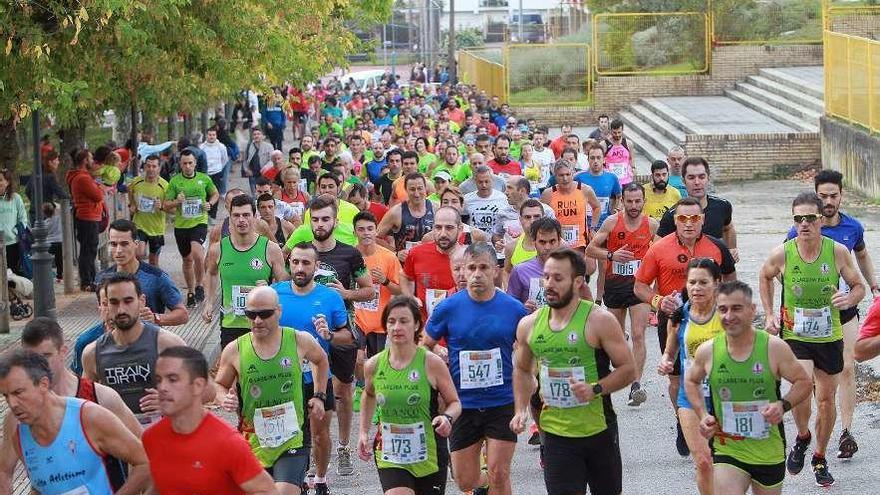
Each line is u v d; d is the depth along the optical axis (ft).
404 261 73.77
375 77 402.31
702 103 225.97
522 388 50.21
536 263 64.03
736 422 47.24
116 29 81.87
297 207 98.84
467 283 52.37
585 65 241.35
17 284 100.78
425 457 50.11
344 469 63.57
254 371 50.34
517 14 532.32
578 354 48.34
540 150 142.61
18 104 80.02
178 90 126.31
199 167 127.24
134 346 48.83
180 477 36.99
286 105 152.76
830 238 61.16
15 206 106.42
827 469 59.98
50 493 38.93
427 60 441.27
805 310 59.57
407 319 49.42
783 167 185.47
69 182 112.78
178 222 105.81
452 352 52.75
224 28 101.35
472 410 52.21
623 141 141.38
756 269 114.21
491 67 270.26
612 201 104.73
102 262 120.06
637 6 244.01
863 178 164.66
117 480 40.83
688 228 64.39
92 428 38.91
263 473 37.24
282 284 59.93
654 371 82.99
